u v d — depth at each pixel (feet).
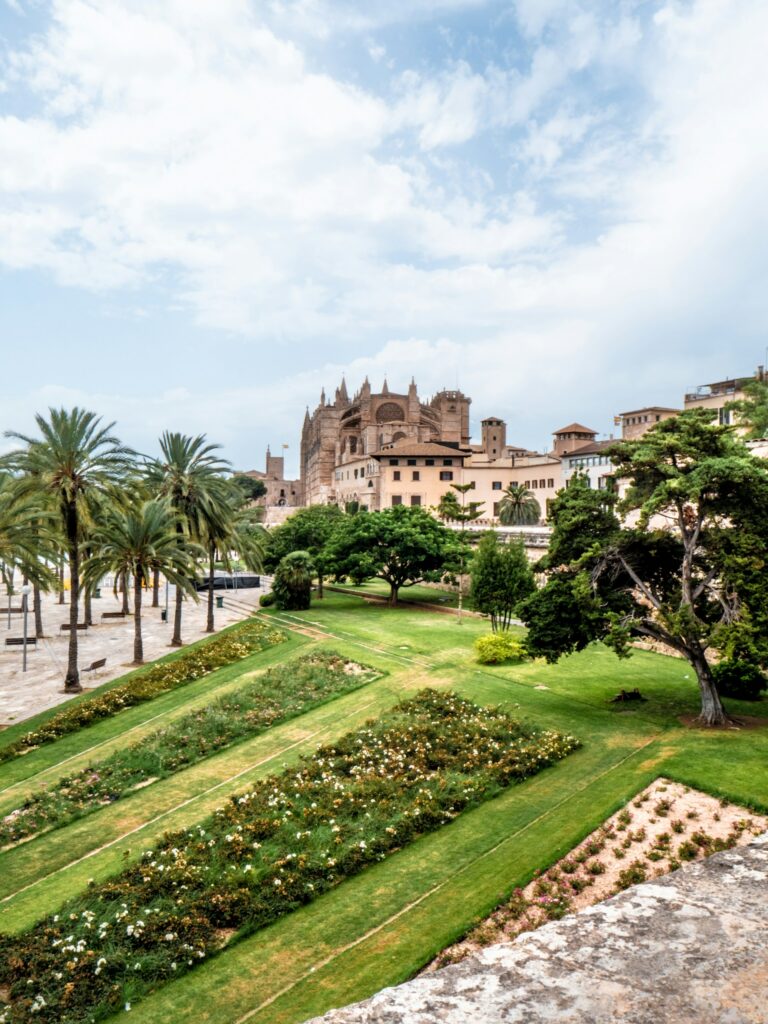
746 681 99.66
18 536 126.52
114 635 190.19
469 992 12.23
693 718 90.99
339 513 352.08
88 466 133.39
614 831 61.87
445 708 103.14
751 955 12.85
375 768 83.20
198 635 186.29
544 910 51.60
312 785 79.30
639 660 127.54
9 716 117.19
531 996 11.94
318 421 593.42
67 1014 46.47
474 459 483.51
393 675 125.49
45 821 77.61
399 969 47.03
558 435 409.08
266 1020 44.21
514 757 82.17
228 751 96.53
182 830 71.00
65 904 59.16
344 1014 11.76
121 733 107.04
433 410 565.53
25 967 50.93
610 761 79.61
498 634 136.15
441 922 52.06
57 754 99.76
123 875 62.95
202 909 57.00
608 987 12.05
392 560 213.87
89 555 179.73
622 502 97.19
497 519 390.42
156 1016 46.03
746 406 190.08
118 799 83.10
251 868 61.36
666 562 98.89
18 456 129.29
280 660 143.95
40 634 185.26
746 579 81.87
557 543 100.01
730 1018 11.01
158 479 173.27
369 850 64.08
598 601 93.50
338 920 54.70
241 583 320.91
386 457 388.37
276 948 52.06
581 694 106.93
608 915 14.67
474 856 62.18
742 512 84.89
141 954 51.93
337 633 167.73
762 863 16.90
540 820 67.00
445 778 78.43
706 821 61.67
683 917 14.39
